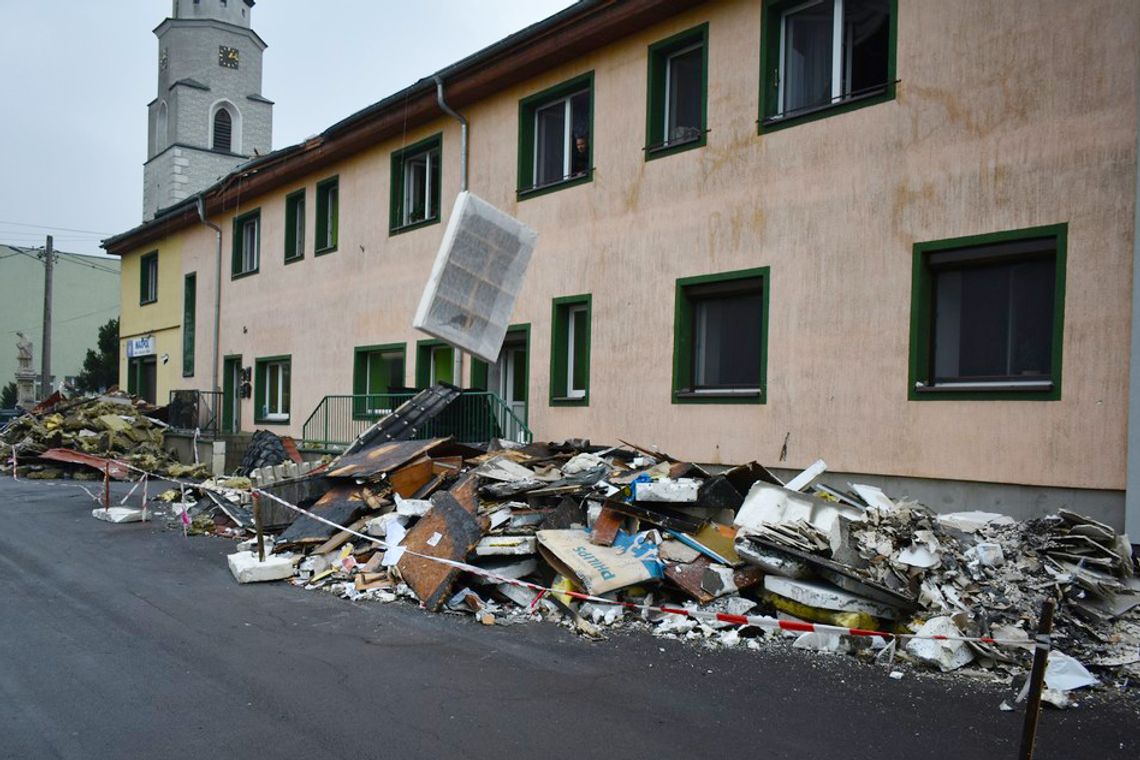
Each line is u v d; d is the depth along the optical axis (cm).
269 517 1097
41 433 2189
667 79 1234
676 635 679
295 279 2048
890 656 609
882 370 945
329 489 1086
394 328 1714
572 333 1367
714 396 1117
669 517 816
